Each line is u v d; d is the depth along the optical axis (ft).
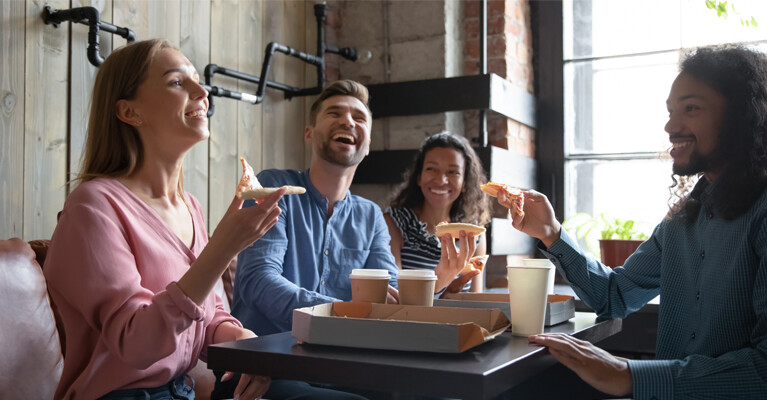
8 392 4.68
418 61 9.40
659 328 4.97
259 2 8.61
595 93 9.89
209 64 7.64
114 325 3.84
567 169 10.04
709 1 8.22
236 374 5.46
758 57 4.43
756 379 3.73
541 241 5.35
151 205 4.49
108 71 4.47
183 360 4.39
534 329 4.07
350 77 9.92
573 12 10.04
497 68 9.47
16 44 5.92
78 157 6.46
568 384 5.47
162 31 7.25
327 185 6.39
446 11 9.23
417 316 4.01
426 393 3.07
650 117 9.52
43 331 5.05
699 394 3.75
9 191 5.84
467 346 3.41
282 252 5.90
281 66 8.96
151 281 4.20
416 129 9.43
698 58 4.56
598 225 8.61
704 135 4.46
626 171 9.66
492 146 8.79
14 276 4.99
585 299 5.27
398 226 7.88
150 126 4.42
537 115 10.22
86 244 3.93
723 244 4.40
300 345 3.67
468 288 7.11
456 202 8.14
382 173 9.43
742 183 4.29
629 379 3.75
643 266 5.35
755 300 4.05
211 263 3.77
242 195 3.87
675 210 4.94
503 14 9.44
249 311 5.76
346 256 6.35
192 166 7.54
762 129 4.32
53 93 6.24
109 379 4.05
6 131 5.82
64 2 6.35
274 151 8.86
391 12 9.61
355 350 3.52
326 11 9.63
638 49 9.60
